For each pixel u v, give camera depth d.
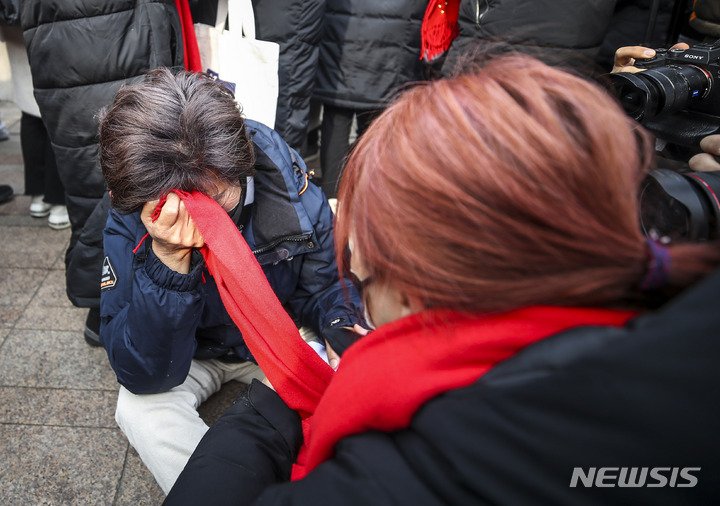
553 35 1.66
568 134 0.40
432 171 0.42
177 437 1.30
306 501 0.49
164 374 1.21
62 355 1.93
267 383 1.04
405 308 0.52
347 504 0.47
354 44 2.23
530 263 0.41
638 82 1.07
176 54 1.69
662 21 1.91
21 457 1.58
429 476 0.45
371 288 0.55
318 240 1.37
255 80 1.75
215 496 0.70
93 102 1.58
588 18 1.65
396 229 0.45
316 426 0.56
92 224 1.62
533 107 0.42
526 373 0.40
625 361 0.36
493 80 0.45
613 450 0.40
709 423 0.39
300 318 1.50
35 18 1.50
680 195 0.60
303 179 1.33
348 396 0.51
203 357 1.45
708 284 0.35
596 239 0.40
